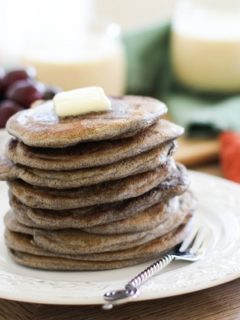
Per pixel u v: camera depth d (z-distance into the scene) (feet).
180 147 2.75
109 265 1.52
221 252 1.57
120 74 3.20
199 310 1.47
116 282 1.45
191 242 1.64
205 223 1.78
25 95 2.22
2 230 1.73
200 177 2.02
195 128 2.88
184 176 1.60
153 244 1.54
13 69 2.38
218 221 1.78
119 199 1.46
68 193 1.46
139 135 1.47
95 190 1.46
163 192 1.54
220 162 2.69
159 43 3.43
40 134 1.42
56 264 1.52
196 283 1.39
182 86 3.44
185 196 1.69
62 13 4.03
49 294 1.35
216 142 2.81
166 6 4.08
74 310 1.48
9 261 1.57
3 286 1.40
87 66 3.05
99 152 1.42
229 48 3.26
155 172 1.50
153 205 1.55
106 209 1.49
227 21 3.36
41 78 3.08
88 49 3.14
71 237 1.50
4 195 1.94
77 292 1.36
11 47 3.90
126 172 1.44
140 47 3.39
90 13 4.10
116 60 3.14
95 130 1.40
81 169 1.44
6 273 1.49
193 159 2.65
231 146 2.57
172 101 3.25
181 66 3.36
